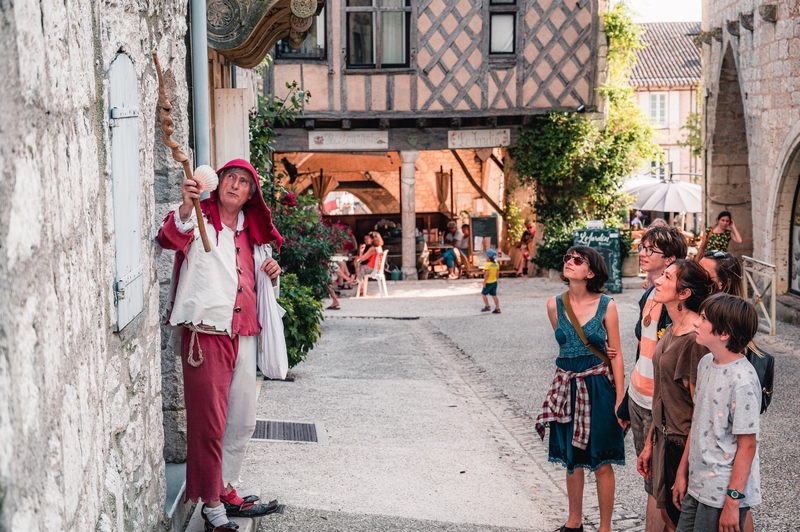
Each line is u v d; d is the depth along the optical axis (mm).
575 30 19297
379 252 18016
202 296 3848
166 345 4695
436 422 7430
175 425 4715
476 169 26203
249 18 7184
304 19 7461
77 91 2248
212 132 7777
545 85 19344
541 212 20188
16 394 1512
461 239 24141
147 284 3564
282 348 4141
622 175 20031
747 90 14438
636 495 5602
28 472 1563
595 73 19469
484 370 9773
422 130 19562
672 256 4492
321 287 12383
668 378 3836
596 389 4598
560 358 4703
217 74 8266
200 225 3680
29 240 1649
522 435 7160
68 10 2129
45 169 1808
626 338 11562
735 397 3418
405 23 18984
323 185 26078
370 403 8016
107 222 2869
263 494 5121
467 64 19156
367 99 18984
